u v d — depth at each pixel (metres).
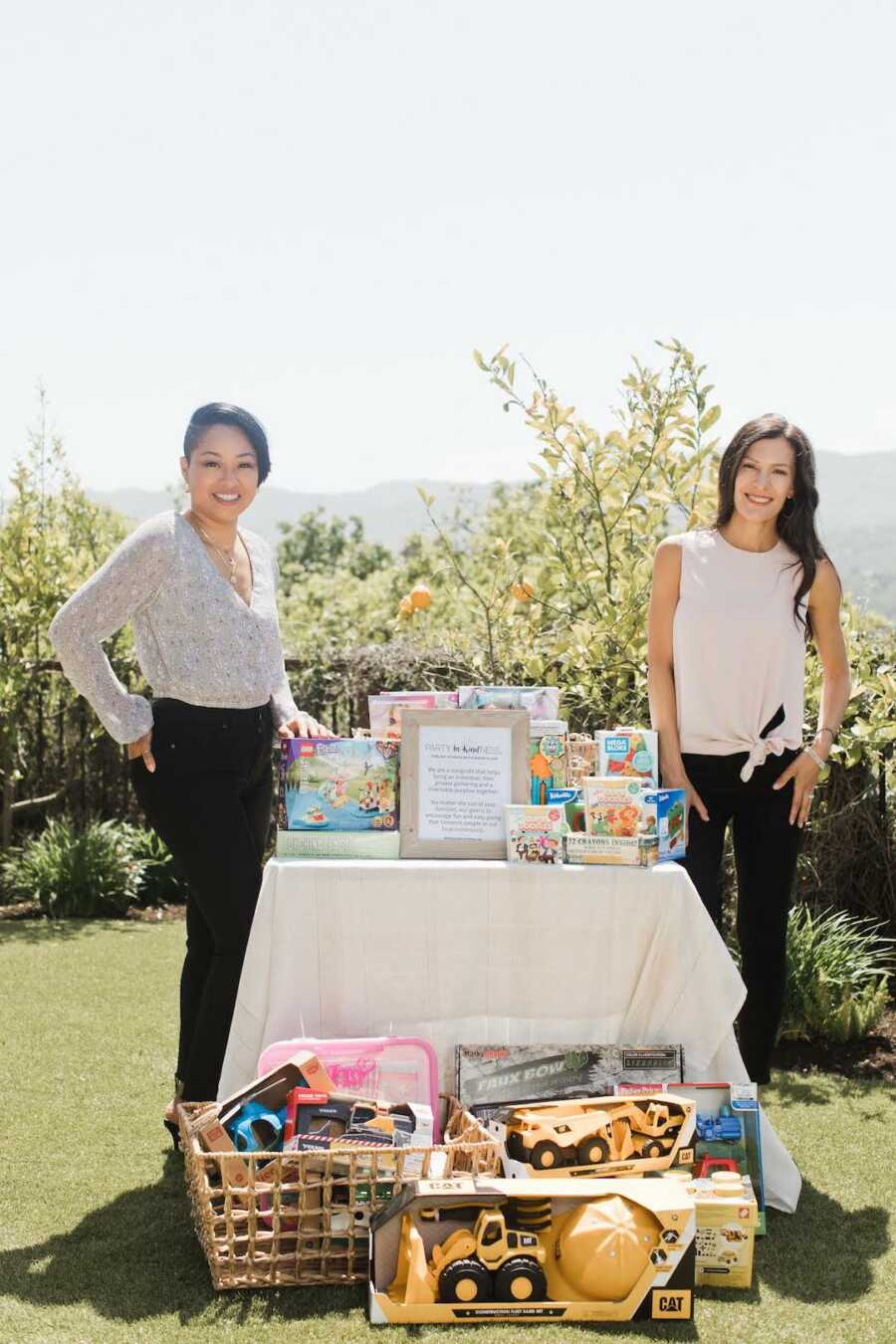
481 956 3.25
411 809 3.32
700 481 5.31
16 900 7.57
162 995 5.43
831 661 3.74
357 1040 3.17
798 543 3.61
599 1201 2.83
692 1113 3.12
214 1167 2.95
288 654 8.02
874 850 5.66
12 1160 3.59
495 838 3.34
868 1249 3.10
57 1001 5.32
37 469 9.26
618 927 3.25
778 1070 4.53
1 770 7.89
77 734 8.30
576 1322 2.72
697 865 3.66
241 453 3.62
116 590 3.46
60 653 3.42
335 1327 2.68
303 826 3.31
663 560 3.71
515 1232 2.78
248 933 3.50
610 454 5.54
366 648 7.88
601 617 5.46
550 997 3.27
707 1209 2.90
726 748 3.64
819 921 5.28
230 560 3.72
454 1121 3.15
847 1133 3.90
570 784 3.61
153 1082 4.27
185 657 3.52
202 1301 2.79
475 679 6.44
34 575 7.71
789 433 3.55
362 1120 3.01
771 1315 2.77
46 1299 2.79
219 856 3.50
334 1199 2.91
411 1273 2.74
